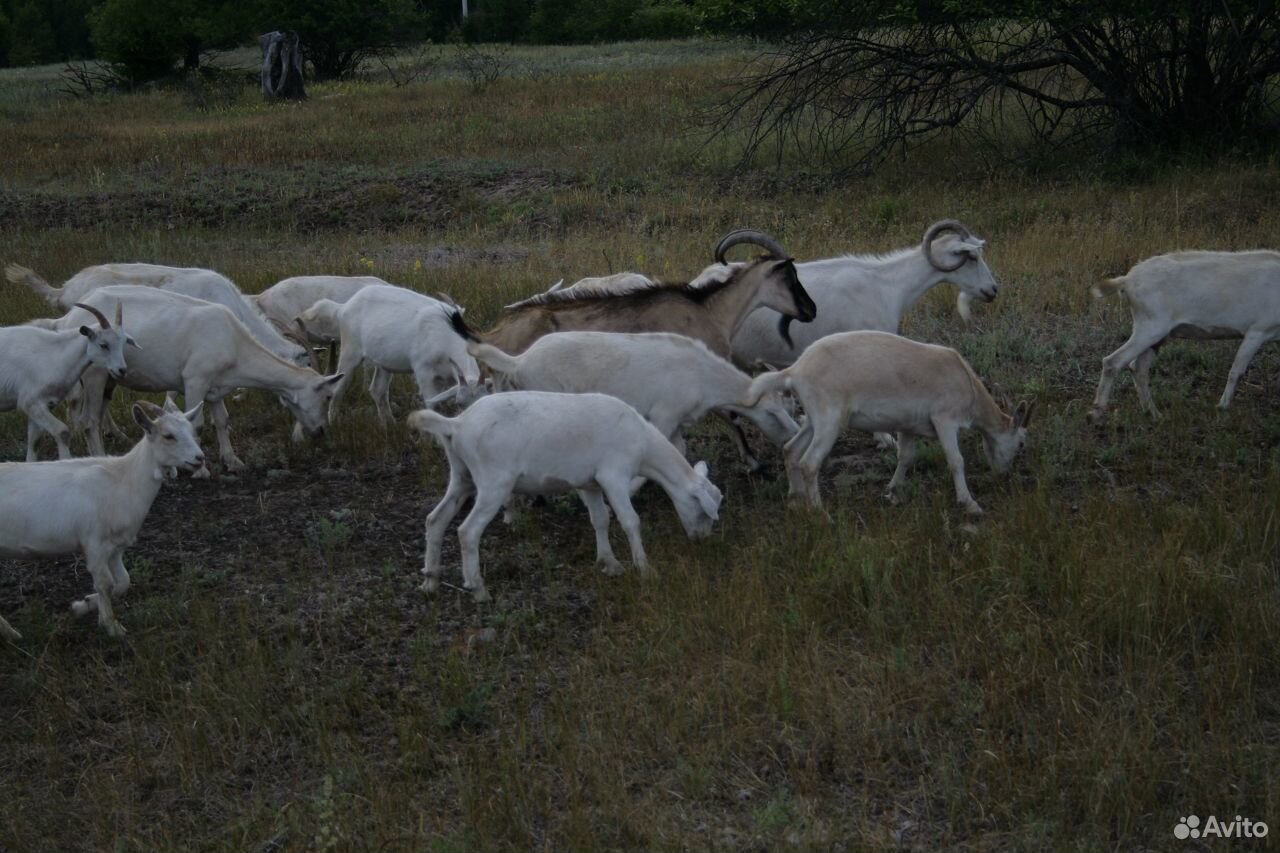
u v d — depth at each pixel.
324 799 6.00
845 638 7.41
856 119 25.66
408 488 10.14
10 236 20.86
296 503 9.88
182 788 6.42
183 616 7.98
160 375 10.48
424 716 6.85
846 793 6.14
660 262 16.64
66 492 7.57
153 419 7.70
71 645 7.73
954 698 6.67
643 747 6.49
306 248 19.88
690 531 8.47
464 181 23.84
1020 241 16.52
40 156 28.23
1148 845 5.76
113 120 35.75
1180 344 12.18
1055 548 7.95
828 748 6.43
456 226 21.53
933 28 22.64
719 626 7.46
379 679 7.25
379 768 6.48
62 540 7.62
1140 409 10.58
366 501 9.88
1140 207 17.97
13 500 7.47
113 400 12.02
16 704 7.18
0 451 11.02
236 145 28.47
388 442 10.98
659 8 59.84
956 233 11.23
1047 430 10.28
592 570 8.34
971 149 23.05
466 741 6.67
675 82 34.31
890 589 7.59
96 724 6.95
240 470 10.59
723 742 6.41
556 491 8.22
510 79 38.50
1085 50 23.05
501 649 7.43
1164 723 6.51
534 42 63.34
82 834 6.14
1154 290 10.22
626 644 7.44
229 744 6.73
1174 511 8.41
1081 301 13.78
